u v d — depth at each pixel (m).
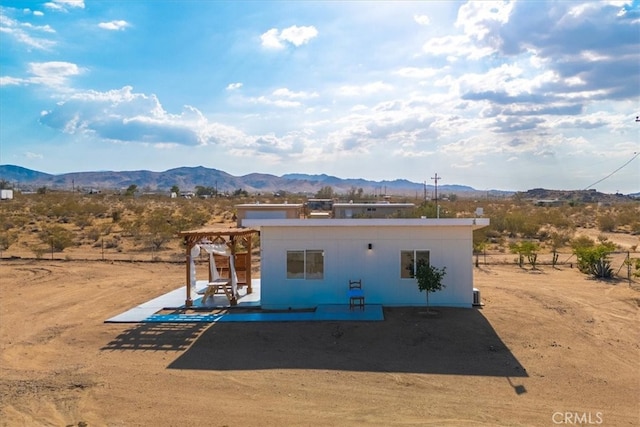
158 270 25.48
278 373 10.77
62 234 34.44
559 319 14.76
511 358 11.59
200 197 105.19
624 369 10.88
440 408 8.93
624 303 16.86
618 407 8.98
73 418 8.60
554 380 10.27
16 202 68.62
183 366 11.24
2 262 27.31
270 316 15.26
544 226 48.56
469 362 11.37
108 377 10.57
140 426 8.27
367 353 12.05
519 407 8.97
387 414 8.69
